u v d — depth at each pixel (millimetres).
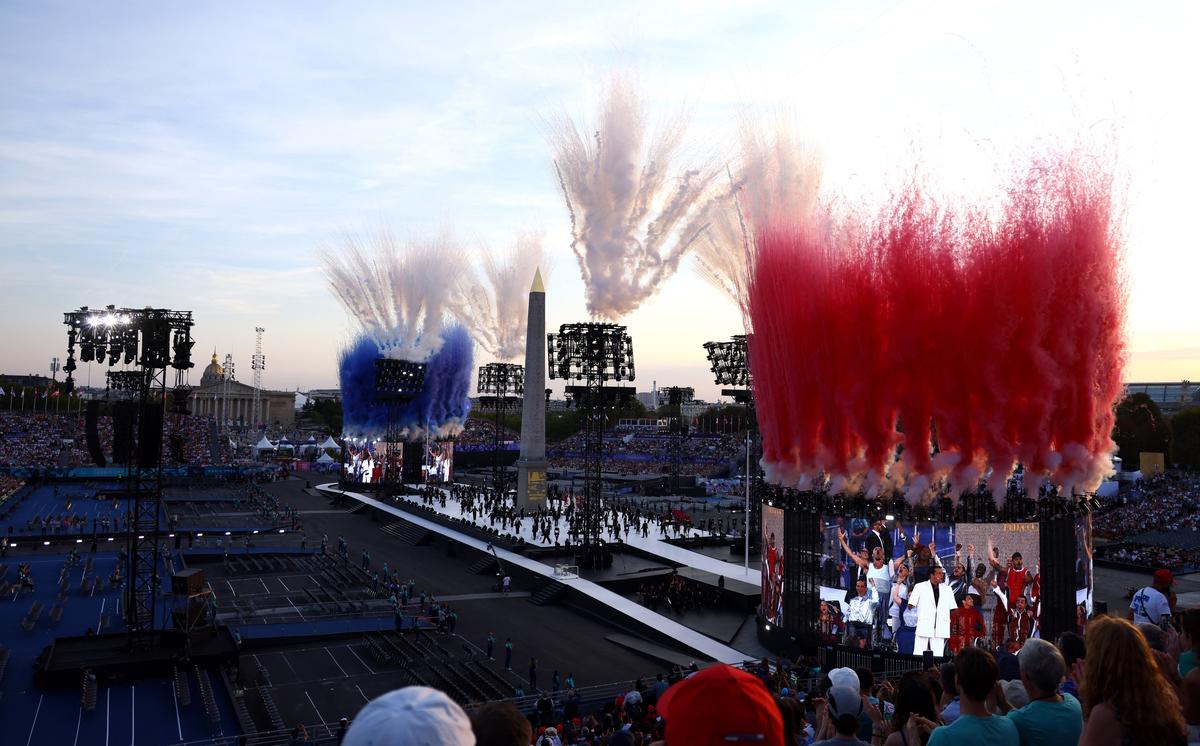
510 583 75250
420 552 90250
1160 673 6598
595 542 77500
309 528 102438
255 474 149500
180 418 195125
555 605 68000
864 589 46000
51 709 42344
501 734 5203
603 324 80125
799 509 49469
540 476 106312
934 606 44250
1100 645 6695
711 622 59062
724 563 77375
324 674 49312
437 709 4211
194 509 110500
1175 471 131125
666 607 63531
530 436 106500
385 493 126000
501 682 47531
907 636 44656
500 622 62312
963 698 7402
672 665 50688
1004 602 43812
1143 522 93438
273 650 53906
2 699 43312
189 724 40844
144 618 57000
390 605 64562
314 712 43062
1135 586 66438
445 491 133250
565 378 81375
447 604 66312
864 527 46219
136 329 53031
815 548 48250
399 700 4246
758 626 54375
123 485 129000
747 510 73125
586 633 59656
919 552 44656
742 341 78250
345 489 134750
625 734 10094
